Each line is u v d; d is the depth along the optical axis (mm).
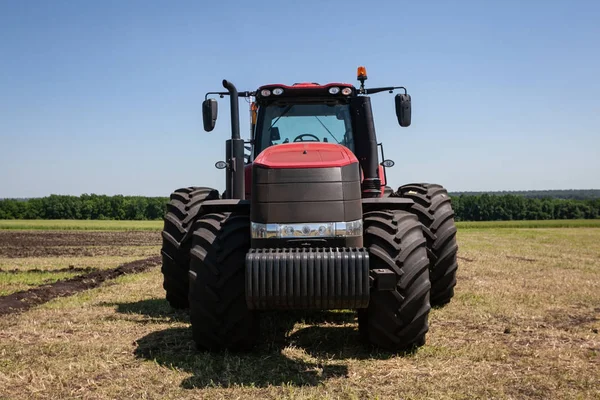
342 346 5172
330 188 4656
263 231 4609
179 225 6719
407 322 4680
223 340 4785
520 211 80812
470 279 9648
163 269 6859
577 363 4617
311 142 5609
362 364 4574
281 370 4453
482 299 7543
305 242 4586
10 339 5543
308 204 4617
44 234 30203
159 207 75688
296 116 6309
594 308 6984
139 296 8234
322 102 6297
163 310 7086
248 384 4125
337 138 6230
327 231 4586
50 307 7320
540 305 7160
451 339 5422
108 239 25812
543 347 5137
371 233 4742
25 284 9625
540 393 3906
